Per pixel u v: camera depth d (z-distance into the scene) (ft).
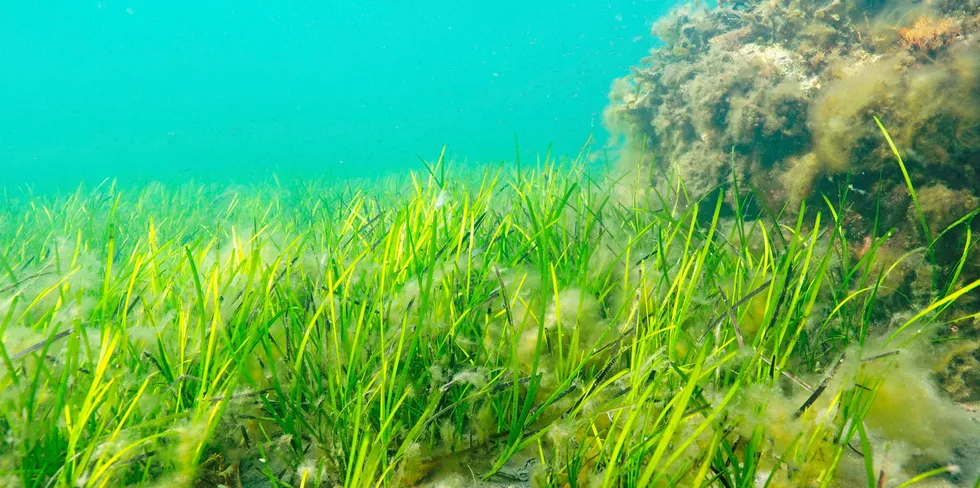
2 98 235.81
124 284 7.01
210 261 8.36
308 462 5.13
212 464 5.24
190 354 5.67
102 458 4.11
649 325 5.76
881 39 12.71
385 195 16.28
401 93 239.09
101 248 12.73
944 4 12.35
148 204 23.98
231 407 5.31
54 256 8.43
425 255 7.27
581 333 6.72
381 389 4.87
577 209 9.88
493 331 6.64
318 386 5.44
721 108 13.85
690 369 5.23
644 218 10.44
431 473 5.41
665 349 5.31
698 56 17.04
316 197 23.41
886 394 5.35
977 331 8.12
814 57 13.79
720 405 3.84
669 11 19.67
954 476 5.03
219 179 53.52
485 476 5.23
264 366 5.90
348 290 6.43
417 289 6.18
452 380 5.26
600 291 7.67
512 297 6.51
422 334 5.86
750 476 4.18
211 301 6.31
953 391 7.13
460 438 5.66
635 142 18.03
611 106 18.88
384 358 4.98
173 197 25.68
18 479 4.15
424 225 7.78
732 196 13.19
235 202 19.54
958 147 9.58
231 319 6.00
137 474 4.83
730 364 5.33
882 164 10.57
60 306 6.15
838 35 13.83
